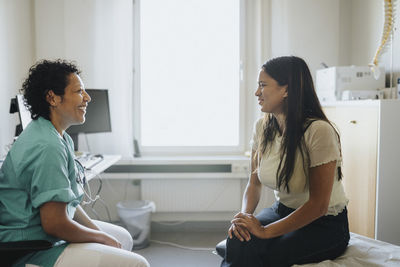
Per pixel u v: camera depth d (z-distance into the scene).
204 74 3.38
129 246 1.73
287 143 1.42
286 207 1.60
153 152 3.43
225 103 3.41
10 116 2.79
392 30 2.31
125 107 3.19
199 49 3.37
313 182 1.38
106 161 2.56
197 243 3.12
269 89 1.46
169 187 3.28
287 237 1.43
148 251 2.94
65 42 3.12
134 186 3.35
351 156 2.30
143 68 3.36
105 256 1.33
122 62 3.17
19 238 1.32
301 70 1.44
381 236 2.02
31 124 1.40
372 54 2.92
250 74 3.40
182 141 3.44
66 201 1.29
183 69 3.38
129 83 3.19
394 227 2.02
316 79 3.11
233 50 3.37
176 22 3.34
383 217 2.01
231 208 3.31
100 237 1.44
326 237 1.43
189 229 3.42
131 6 3.16
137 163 3.21
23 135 1.36
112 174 3.21
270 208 1.73
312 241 1.41
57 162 1.30
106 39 3.14
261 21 3.24
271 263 1.40
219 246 1.64
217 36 3.36
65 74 1.40
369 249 1.47
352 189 2.30
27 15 3.08
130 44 3.17
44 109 1.41
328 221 1.47
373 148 2.04
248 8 3.36
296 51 3.24
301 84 1.43
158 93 3.38
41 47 3.18
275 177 1.51
